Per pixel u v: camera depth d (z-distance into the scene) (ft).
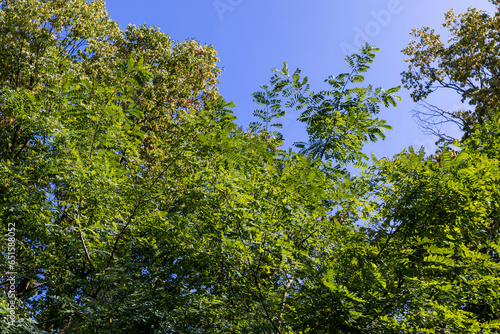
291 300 21.58
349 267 21.24
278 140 28.27
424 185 21.80
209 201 21.99
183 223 23.17
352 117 26.50
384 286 19.22
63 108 25.11
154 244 25.32
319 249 23.79
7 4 52.24
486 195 21.17
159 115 53.88
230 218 21.04
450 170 21.24
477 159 22.68
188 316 23.77
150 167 40.22
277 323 21.15
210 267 23.12
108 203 25.82
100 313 22.40
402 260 20.63
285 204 20.95
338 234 22.82
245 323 21.86
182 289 24.43
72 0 55.72
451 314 19.11
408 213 21.74
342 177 25.53
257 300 21.45
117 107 24.02
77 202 24.94
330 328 19.76
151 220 25.14
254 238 21.11
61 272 27.45
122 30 64.23
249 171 23.40
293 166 21.45
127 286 24.56
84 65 54.85
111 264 25.73
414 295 19.85
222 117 23.63
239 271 22.07
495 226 23.75
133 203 26.18
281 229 21.63
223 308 22.33
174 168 25.81
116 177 26.50
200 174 22.72
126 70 25.16
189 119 25.08
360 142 27.27
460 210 20.81
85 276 31.04
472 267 20.61
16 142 47.57
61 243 26.61
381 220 23.22
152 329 23.93
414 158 22.49
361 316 19.21
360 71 28.84
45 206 25.03
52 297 23.85
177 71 61.98
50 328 29.37
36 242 29.27
